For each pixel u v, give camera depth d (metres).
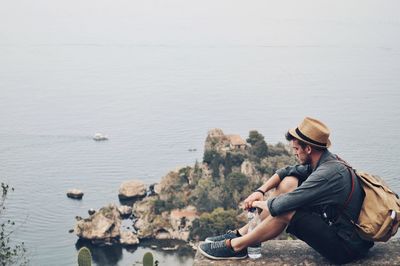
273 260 6.38
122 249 138.38
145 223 148.88
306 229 5.89
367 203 5.85
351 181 5.86
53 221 162.75
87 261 5.82
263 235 6.12
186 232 139.00
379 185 5.91
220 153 160.12
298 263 6.29
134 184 181.62
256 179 153.00
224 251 6.38
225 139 166.75
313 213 5.96
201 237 135.50
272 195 6.52
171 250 134.88
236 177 151.12
